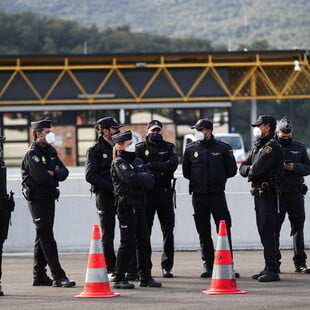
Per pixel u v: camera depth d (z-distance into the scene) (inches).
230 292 1421.0
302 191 1678.2
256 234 2060.8
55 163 1542.8
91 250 1423.5
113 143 1587.1
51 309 1309.1
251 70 6200.8
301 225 1678.2
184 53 6127.0
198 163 1627.7
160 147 1626.5
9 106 6082.7
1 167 1498.5
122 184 1498.5
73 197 2068.2
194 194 1640.0
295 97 6245.1
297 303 1325.0
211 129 1632.6
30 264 1872.5
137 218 1508.4
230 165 1628.9
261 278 1555.1
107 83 6166.3
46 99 6107.3
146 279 1515.7
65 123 6127.0
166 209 1633.9
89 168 1578.5
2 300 1405.0
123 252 1501.0
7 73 6127.0
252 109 6245.1
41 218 1530.5
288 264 1795.0
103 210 1600.6
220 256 1430.9
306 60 6254.9
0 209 1494.8
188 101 6151.6
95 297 1406.3
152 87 6195.9
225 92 6190.9
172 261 1638.8
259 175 1562.5
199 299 1371.8
